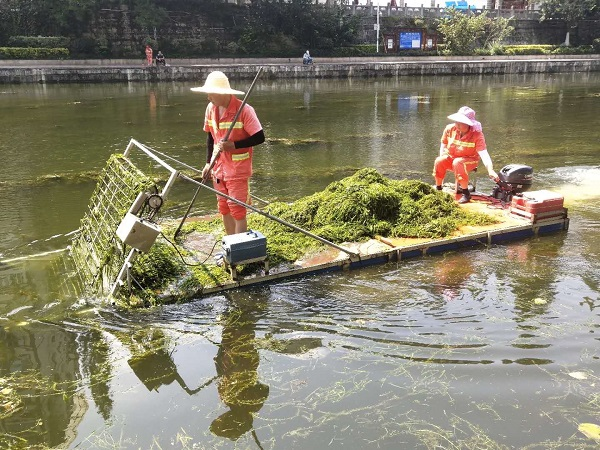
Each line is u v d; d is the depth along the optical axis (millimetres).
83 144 11945
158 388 3174
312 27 38812
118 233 4051
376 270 4758
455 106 19016
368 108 18688
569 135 12844
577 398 2990
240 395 3084
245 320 3924
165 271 4465
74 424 2877
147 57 32000
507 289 4352
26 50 31031
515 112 17375
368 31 41281
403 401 2986
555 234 5625
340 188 5793
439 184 6605
